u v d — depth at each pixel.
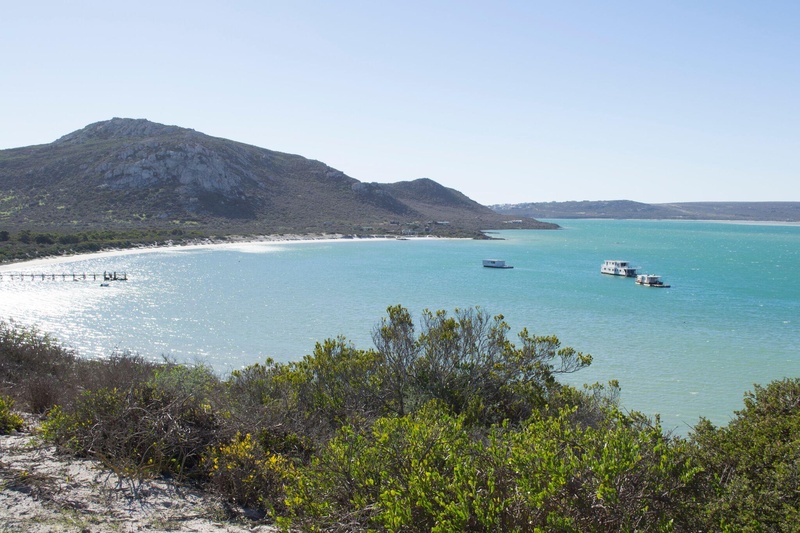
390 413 11.52
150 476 7.23
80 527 5.67
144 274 70.56
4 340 15.90
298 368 12.43
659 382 25.91
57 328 37.56
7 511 5.82
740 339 36.56
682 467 5.37
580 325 41.44
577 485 5.03
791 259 113.25
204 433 8.23
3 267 73.62
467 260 101.31
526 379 13.46
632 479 5.07
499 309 48.88
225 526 6.28
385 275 75.12
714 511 5.30
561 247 143.62
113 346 32.59
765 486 6.32
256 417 8.78
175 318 42.22
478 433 9.48
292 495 6.30
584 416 12.05
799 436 7.14
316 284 64.25
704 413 21.73
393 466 6.12
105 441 7.83
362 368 12.23
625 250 136.12
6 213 133.25
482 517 4.73
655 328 40.34
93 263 80.94
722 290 64.38
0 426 8.87
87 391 8.45
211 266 81.44
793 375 27.38
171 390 8.79
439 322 14.27
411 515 5.20
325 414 10.88
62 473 7.03
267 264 86.06
